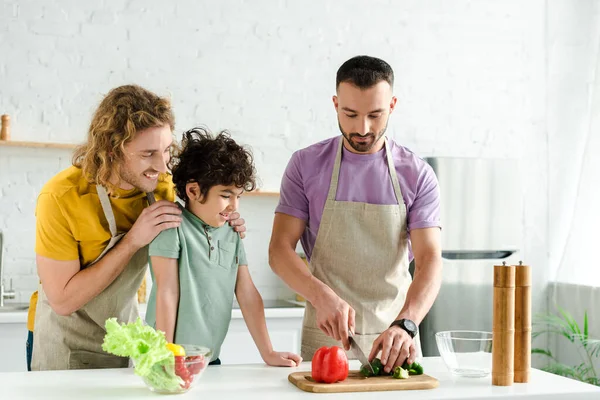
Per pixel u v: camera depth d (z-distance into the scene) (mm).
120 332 1511
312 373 1676
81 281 1928
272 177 4301
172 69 4152
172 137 1973
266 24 4305
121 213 2027
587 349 4273
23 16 3938
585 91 4516
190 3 4180
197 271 1984
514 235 4156
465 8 4629
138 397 1544
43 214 1933
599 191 4273
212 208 1989
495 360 1724
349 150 2285
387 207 2270
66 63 3994
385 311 2285
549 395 1646
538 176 4723
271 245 2268
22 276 3916
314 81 4371
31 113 3945
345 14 4430
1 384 1663
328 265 2297
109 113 1871
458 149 4590
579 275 4398
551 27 4660
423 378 1722
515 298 1766
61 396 1549
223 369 1884
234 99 4250
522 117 4703
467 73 4621
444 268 4039
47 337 2055
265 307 3867
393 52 4504
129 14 4086
